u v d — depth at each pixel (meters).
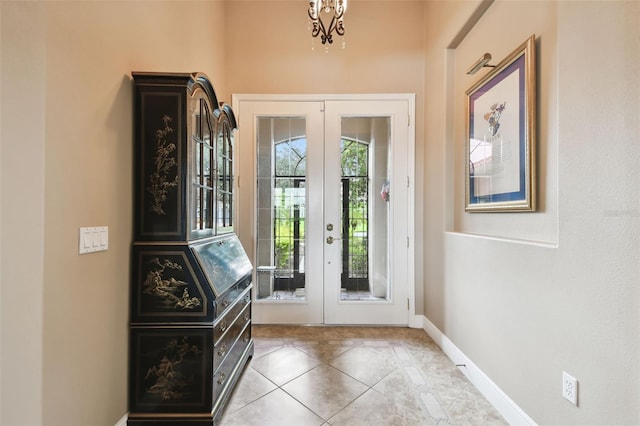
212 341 1.54
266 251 3.07
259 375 2.08
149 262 1.54
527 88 1.59
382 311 3.03
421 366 2.21
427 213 2.89
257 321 3.03
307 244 3.04
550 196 1.48
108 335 1.39
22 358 1.10
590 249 1.16
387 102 3.01
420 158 3.01
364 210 3.05
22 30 1.08
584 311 1.18
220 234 2.13
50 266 1.12
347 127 3.04
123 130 1.48
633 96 1.01
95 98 1.31
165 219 1.56
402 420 1.63
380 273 3.05
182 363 1.54
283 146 3.05
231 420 1.63
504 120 1.79
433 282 2.72
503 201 1.81
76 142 1.22
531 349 1.47
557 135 1.39
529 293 1.49
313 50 3.01
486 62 1.90
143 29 1.66
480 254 1.92
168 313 1.54
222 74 2.94
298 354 2.39
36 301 1.09
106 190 1.38
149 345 1.54
